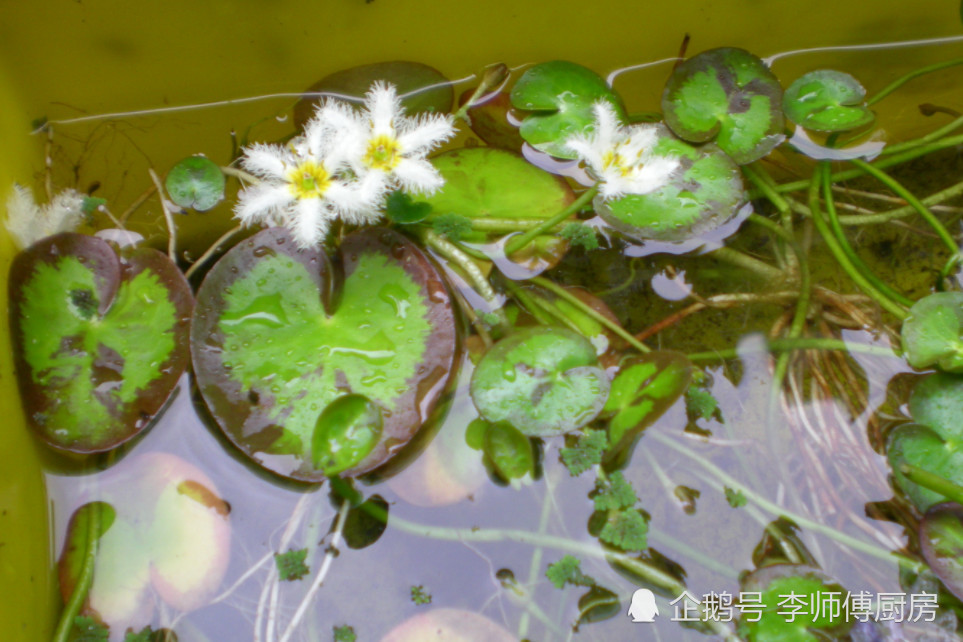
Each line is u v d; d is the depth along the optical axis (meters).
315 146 0.36
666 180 0.37
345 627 0.35
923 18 0.39
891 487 0.36
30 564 0.35
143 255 0.36
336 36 0.38
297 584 0.35
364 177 0.36
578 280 0.38
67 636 0.35
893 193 0.39
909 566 0.35
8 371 0.35
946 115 0.39
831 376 0.37
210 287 0.36
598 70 0.39
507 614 0.35
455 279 0.37
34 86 0.38
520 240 0.37
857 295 0.38
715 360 0.37
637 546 0.35
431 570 0.35
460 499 0.36
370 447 0.35
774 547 0.36
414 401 0.35
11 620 0.34
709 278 0.38
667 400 0.36
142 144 0.39
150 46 0.38
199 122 0.39
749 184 0.38
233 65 0.38
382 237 0.36
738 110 0.38
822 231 0.38
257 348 0.36
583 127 0.37
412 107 0.38
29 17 0.37
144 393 0.35
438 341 0.36
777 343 0.37
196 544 0.35
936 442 0.36
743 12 0.39
